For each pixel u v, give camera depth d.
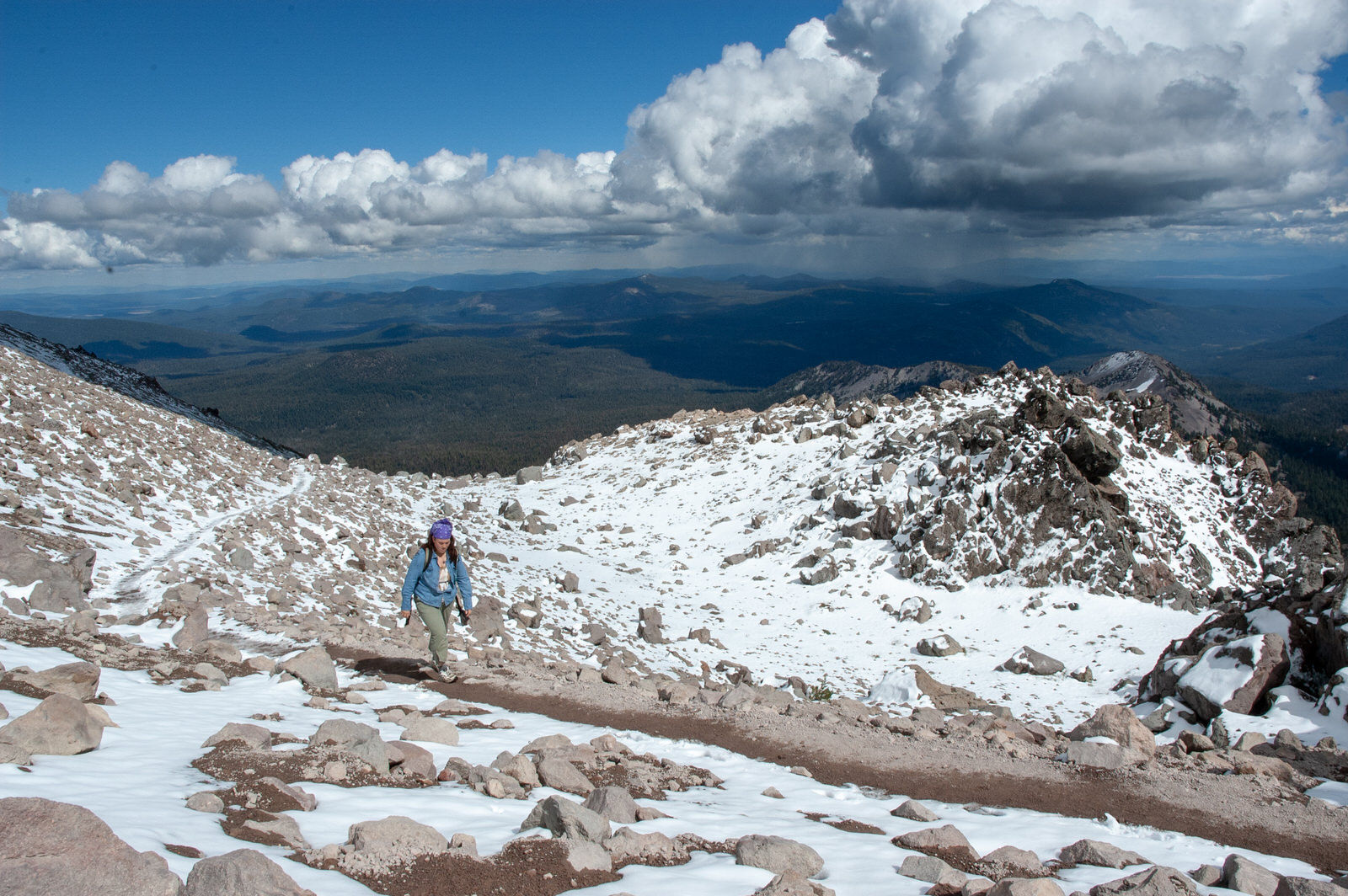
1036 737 14.37
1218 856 8.23
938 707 23.77
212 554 22.67
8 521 18.81
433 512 43.47
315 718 10.49
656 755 11.28
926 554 38.72
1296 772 11.98
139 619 15.75
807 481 50.25
